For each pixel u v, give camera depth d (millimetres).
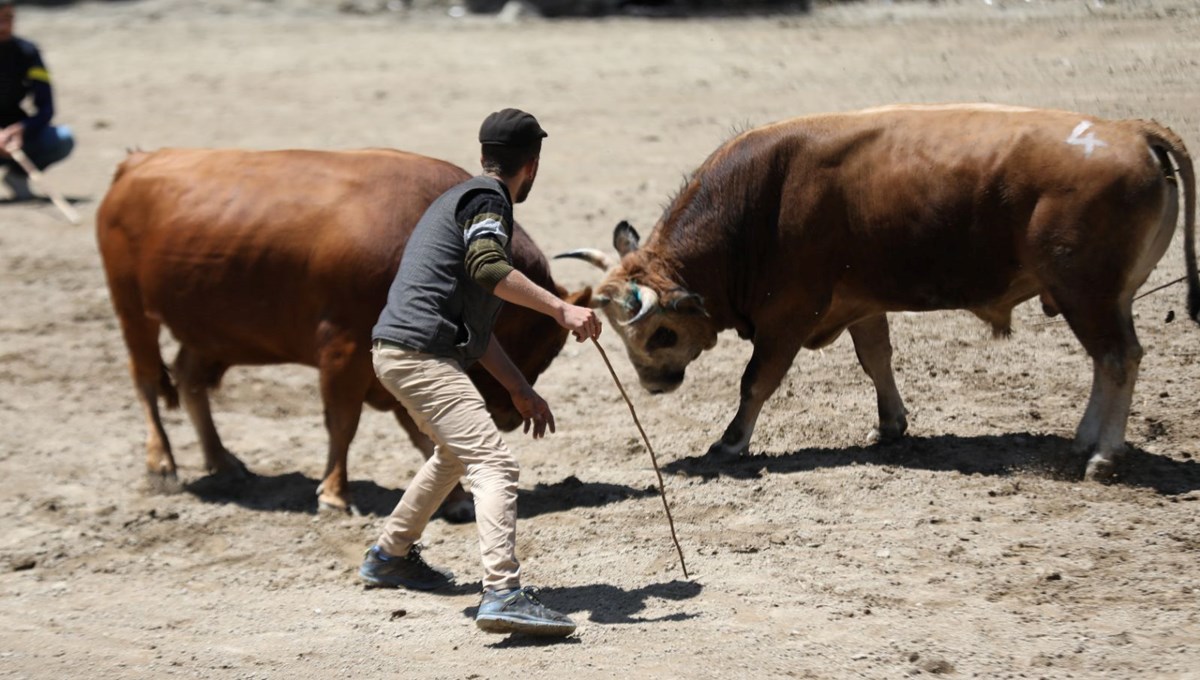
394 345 9836
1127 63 23781
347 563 11852
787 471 12938
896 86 27078
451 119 29688
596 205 22719
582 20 43375
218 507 13516
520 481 13602
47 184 27047
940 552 10828
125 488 14195
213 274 12914
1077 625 9445
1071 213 11711
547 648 9516
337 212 12492
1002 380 15039
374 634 10031
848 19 37625
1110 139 11727
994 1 34031
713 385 15992
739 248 13203
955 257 12430
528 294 9445
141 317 13766
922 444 13328
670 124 27891
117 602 11133
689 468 13328
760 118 27062
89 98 34688
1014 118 12234
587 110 29859
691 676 8883
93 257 22625
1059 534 10984
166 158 13734
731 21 40594
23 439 15688
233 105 32812
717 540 11461
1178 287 17031
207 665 9539
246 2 49094
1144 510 11336
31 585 11648
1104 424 12000
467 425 9766
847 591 10234
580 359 17484
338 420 12727
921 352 16062
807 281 13000
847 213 12742
